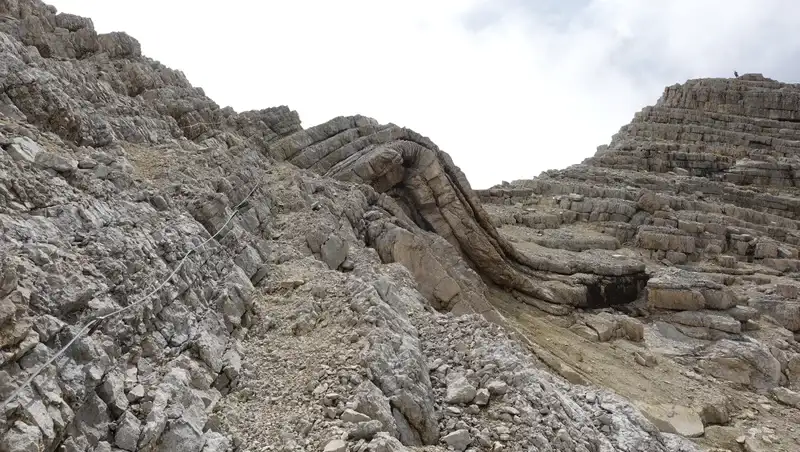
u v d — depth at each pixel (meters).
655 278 22.73
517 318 19.53
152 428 5.32
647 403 15.02
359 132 22.39
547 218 32.22
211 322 7.93
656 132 48.09
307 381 7.39
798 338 22.77
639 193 35.28
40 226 6.29
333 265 12.93
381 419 6.75
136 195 8.76
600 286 23.00
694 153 43.91
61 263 5.90
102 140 11.30
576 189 37.03
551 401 8.41
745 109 49.31
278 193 15.09
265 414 6.78
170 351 6.76
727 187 39.56
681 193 38.88
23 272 5.30
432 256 15.82
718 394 16.41
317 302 9.69
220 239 10.09
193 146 14.02
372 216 17.30
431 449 6.95
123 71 15.91
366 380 7.41
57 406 4.67
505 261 22.59
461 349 9.47
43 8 14.37
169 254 8.02
